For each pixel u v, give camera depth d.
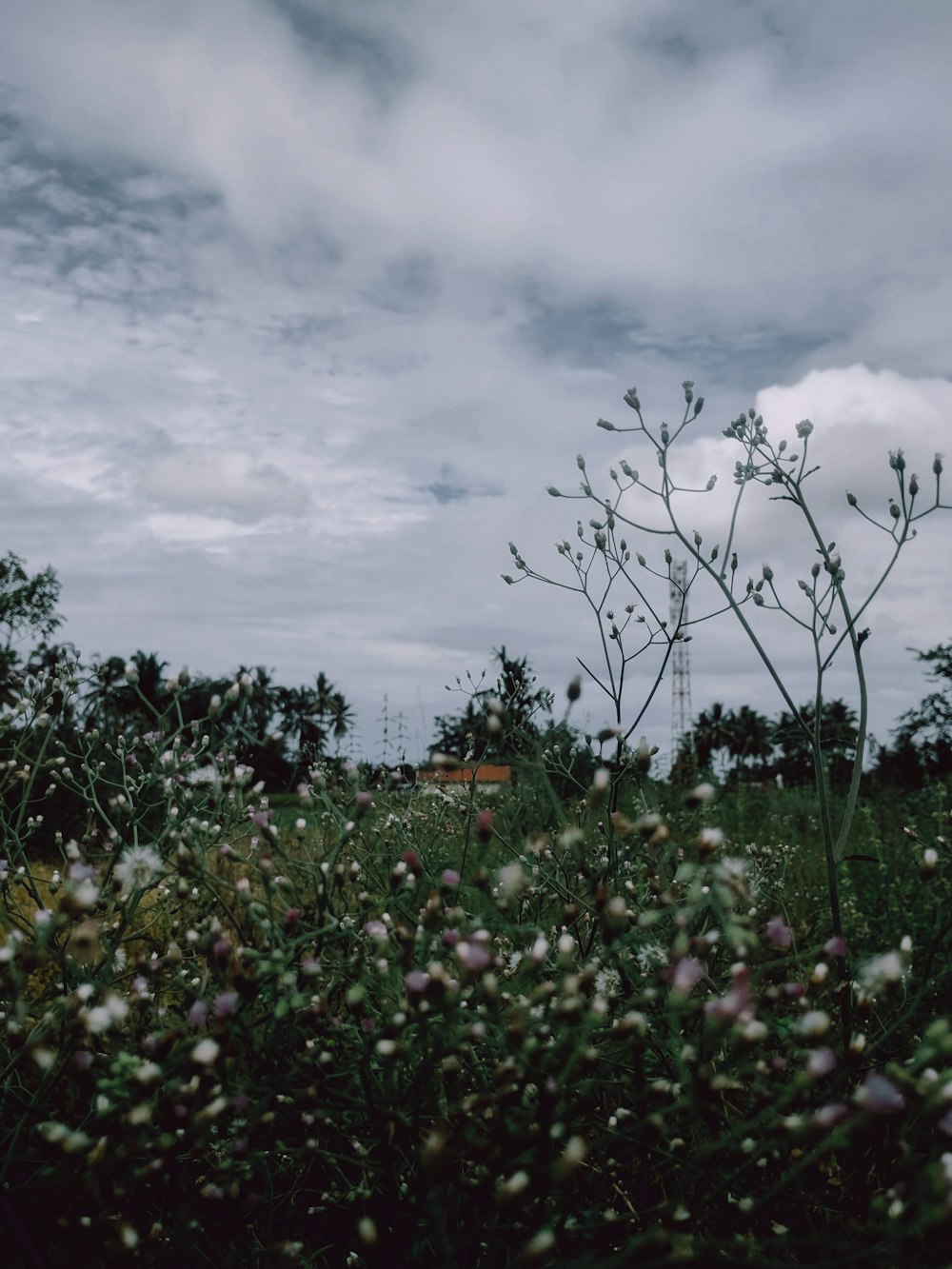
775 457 3.18
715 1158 1.94
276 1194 2.38
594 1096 2.15
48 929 1.84
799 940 3.51
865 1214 1.99
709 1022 1.76
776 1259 1.91
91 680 3.54
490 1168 1.68
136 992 2.13
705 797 1.98
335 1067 2.19
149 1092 1.89
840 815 8.34
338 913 2.55
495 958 2.32
